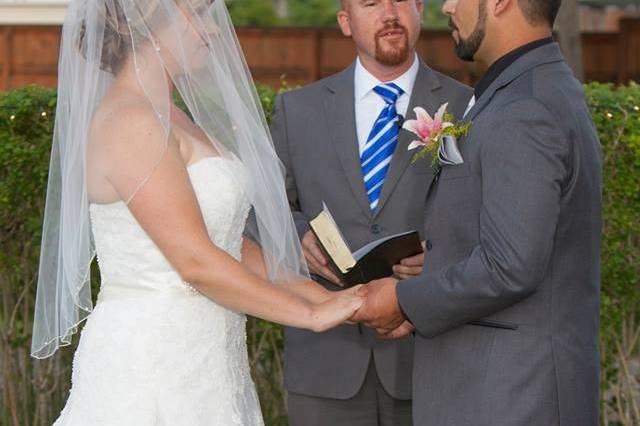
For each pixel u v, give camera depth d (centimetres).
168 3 391
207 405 395
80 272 413
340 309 401
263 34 1719
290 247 434
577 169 387
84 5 397
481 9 407
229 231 402
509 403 388
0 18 1620
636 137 584
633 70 1722
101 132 389
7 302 643
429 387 409
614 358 625
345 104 511
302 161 514
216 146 404
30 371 654
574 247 393
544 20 405
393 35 498
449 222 404
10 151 611
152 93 388
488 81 412
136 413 387
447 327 399
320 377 501
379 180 502
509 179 377
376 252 451
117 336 391
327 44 1720
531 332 390
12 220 627
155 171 380
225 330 403
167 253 384
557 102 387
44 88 631
